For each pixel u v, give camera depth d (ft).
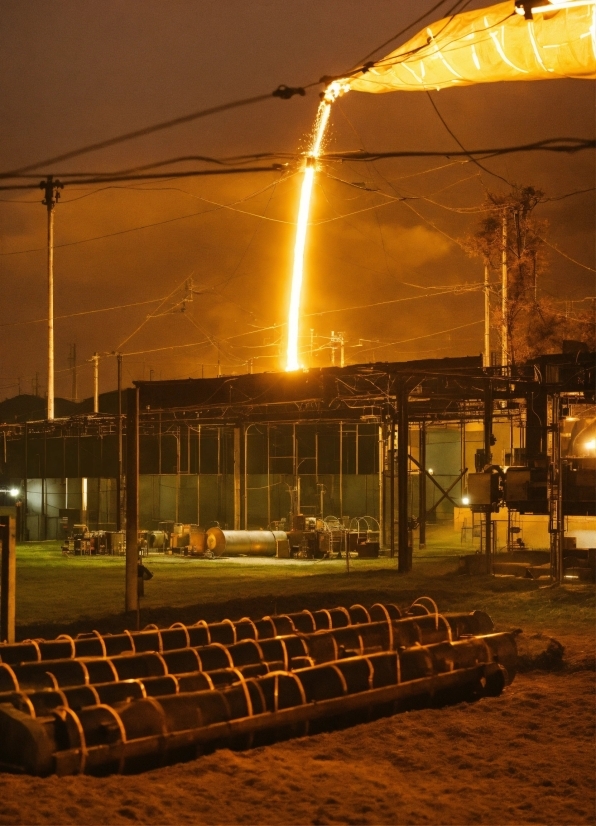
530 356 152.76
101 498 165.89
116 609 70.23
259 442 153.28
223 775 29.91
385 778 30.40
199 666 37.32
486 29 39.32
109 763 29.40
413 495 164.55
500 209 154.10
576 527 104.68
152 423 142.72
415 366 91.61
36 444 178.81
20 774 28.30
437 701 40.86
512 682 44.98
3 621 47.55
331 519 143.64
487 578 86.38
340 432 135.85
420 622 43.70
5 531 47.73
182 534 131.85
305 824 25.55
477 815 26.71
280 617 44.55
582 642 55.42
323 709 35.04
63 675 34.45
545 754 33.45
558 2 36.83
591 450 80.43
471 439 163.53
